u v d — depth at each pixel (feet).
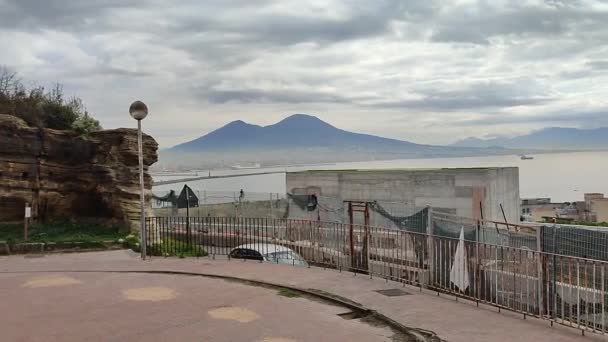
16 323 29.07
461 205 72.18
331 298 33.65
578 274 26.76
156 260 48.70
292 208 80.43
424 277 37.47
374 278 39.29
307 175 84.74
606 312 29.22
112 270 43.98
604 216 111.65
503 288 31.53
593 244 31.09
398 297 33.63
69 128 69.05
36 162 62.69
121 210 63.10
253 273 41.57
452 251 35.68
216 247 61.21
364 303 32.24
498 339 25.55
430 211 39.04
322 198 75.36
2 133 59.57
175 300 34.06
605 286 30.25
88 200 66.90
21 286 38.55
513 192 82.89
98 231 61.98
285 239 57.06
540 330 26.89
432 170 75.82
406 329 27.32
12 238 56.08
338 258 44.14
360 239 46.96
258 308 32.04
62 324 28.86
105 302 33.68
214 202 103.55
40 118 67.31
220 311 31.37
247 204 94.43
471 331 26.81
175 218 72.18
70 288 37.78
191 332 27.40
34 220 62.23
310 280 38.70
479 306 31.42
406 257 39.63
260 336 26.71
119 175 64.34
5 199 60.08
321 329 27.86
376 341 25.96
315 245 49.70
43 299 34.55
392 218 50.98
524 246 32.50
